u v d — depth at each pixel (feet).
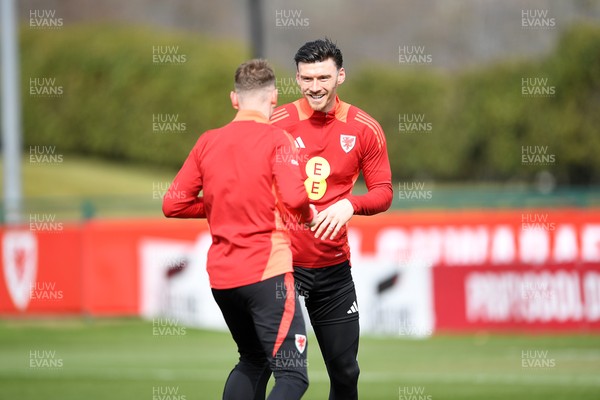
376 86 321.52
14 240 161.68
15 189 188.96
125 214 203.10
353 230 148.15
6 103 188.55
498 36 383.65
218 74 323.78
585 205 158.61
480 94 309.22
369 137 62.39
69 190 301.02
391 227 147.54
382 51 451.12
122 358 126.21
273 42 462.19
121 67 334.44
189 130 326.24
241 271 55.72
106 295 156.66
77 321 160.56
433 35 422.82
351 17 466.29
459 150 313.73
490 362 117.50
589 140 293.23
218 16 503.61
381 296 142.00
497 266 138.51
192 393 98.68
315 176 62.34
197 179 58.03
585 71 290.76
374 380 105.70
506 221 144.05
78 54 342.03
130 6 506.89
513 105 301.22
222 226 56.70
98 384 105.09
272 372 59.72
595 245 141.69
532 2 366.22
